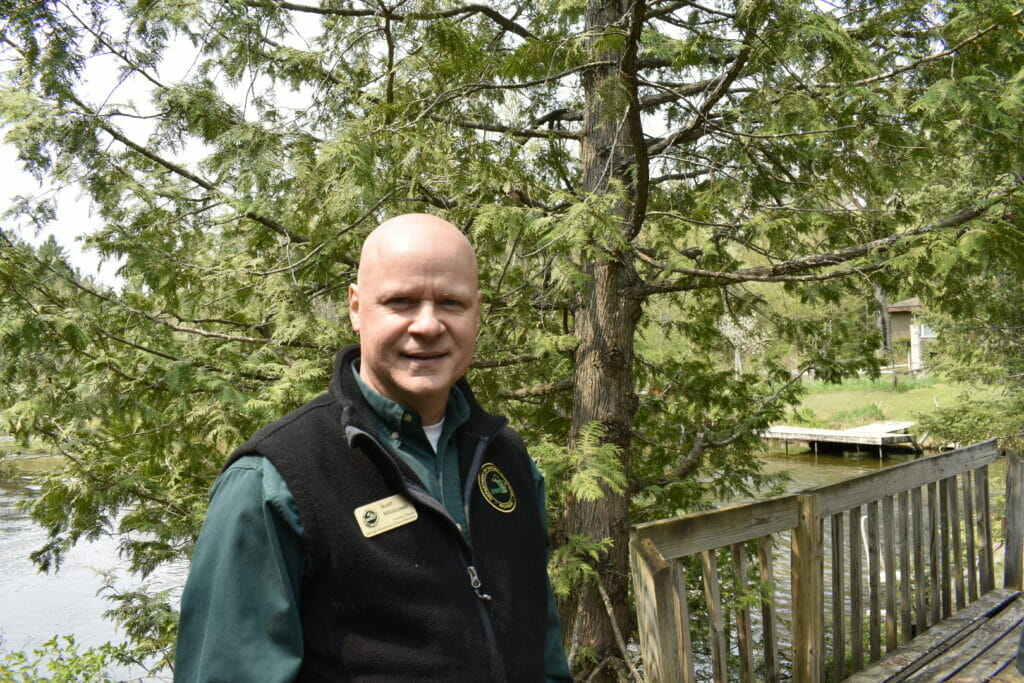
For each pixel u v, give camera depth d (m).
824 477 21.67
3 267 3.38
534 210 3.42
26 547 13.73
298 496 1.26
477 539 1.45
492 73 3.72
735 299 6.62
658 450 6.61
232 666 1.18
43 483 4.68
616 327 5.07
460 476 1.50
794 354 7.12
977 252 3.38
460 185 3.77
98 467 4.68
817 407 33.22
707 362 7.09
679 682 2.69
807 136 4.25
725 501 6.79
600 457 4.30
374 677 1.24
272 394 4.16
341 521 1.28
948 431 13.73
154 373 4.45
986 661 3.75
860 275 4.14
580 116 5.35
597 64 3.43
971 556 4.63
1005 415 13.12
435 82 3.93
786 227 4.68
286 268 3.90
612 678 4.84
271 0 3.95
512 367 5.54
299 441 1.32
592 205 3.07
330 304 5.09
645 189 3.93
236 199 3.87
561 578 4.38
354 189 3.52
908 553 4.03
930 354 15.10
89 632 10.30
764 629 3.30
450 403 1.56
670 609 2.63
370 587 1.26
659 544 2.77
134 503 5.26
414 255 1.41
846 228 4.48
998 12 3.01
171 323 4.48
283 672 1.19
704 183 5.28
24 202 3.72
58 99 3.60
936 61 3.46
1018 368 13.09
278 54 4.25
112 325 4.37
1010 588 4.86
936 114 3.64
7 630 10.38
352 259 4.47
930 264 3.60
